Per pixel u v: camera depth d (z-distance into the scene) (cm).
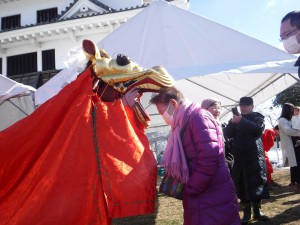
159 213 533
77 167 203
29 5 1736
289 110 610
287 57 406
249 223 420
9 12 1753
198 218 204
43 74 1409
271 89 670
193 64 391
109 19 1359
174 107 227
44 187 202
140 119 238
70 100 218
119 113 219
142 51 411
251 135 396
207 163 199
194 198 206
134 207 197
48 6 1720
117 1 1603
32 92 520
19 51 1542
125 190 197
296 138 605
